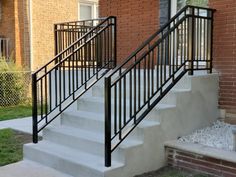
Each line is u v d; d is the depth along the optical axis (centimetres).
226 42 534
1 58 1135
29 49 1202
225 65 537
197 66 517
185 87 502
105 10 743
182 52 510
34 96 521
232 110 533
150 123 456
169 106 474
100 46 625
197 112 510
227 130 510
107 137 408
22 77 1125
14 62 1191
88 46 615
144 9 674
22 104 1116
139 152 434
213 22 544
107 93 405
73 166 434
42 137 561
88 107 569
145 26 673
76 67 593
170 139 473
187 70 498
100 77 600
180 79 501
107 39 636
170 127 472
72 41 681
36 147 498
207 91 525
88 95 616
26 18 1195
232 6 525
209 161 420
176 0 638
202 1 607
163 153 465
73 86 582
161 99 479
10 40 1207
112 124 490
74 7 1327
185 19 495
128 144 431
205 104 522
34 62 1211
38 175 442
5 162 495
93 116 527
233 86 530
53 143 517
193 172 437
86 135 490
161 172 446
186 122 493
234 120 532
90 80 631
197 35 516
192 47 497
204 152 422
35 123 523
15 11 1187
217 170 412
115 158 430
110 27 629
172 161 461
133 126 436
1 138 640
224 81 539
